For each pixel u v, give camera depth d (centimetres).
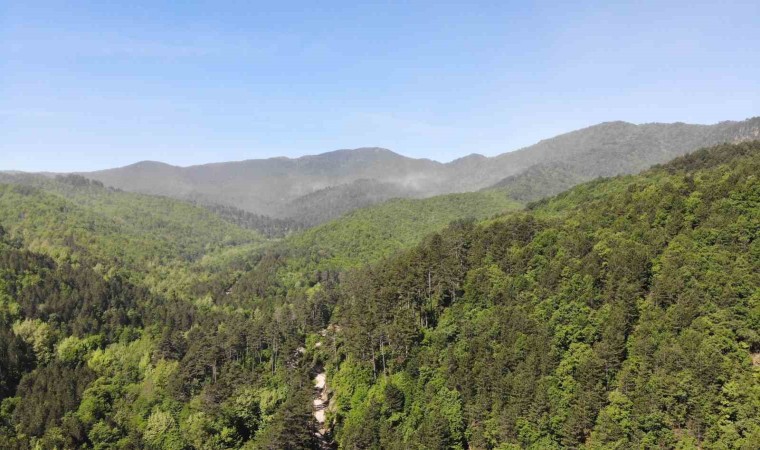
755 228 11644
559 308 12231
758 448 8038
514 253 15062
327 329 18250
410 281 14988
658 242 12638
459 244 16275
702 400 9006
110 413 14912
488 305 13725
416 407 12100
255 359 17112
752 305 10106
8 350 16150
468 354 12294
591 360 10494
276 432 12038
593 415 9838
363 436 11725
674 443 8975
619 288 11712
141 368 17138
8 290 18975
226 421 13450
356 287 19775
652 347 10206
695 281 11025
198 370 15638
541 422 10106
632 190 16875
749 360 9388
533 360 11138
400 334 13462
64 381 15488
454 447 11006
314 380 15825
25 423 13925
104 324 19412
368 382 13762
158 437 13450
